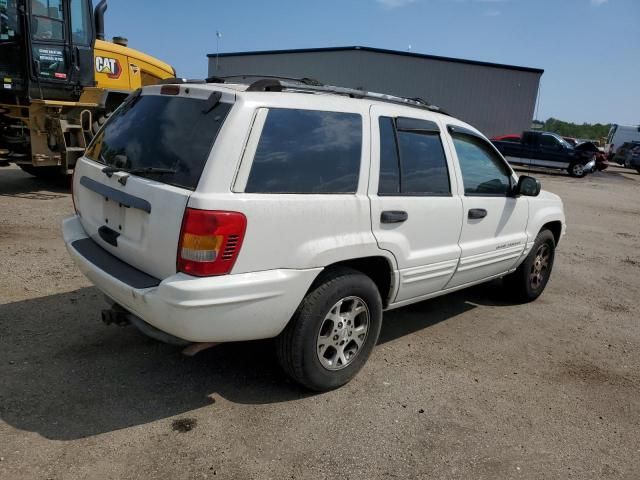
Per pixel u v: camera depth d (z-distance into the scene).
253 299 2.99
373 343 3.79
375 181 3.61
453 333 4.83
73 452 2.84
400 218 3.74
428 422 3.38
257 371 3.81
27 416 3.10
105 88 9.62
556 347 4.71
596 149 26.53
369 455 3.01
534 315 5.48
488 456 3.10
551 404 3.73
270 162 3.08
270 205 3.00
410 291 4.05
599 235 10.41
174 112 3.32
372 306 3.67
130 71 10.40
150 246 3.04
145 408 3.28
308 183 3.25
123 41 10.52
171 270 2.94
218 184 2.88
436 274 4.19
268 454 2.95
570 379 4.12
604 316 5.64
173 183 2.99
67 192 9.60
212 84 3.52
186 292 2.80
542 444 3.26
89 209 3.74
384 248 3.65
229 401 3.42
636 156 31.08
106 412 3.21
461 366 4.18
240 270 2.95
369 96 4.02
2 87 8.32
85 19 8.98
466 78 33.69
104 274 3.19
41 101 8.65
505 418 3.50
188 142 3.08
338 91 3.81
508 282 5.71
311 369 3.40
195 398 3.43
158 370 3.72
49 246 6.18
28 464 2.72
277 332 3.25
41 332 4.11
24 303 4.57
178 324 2.87
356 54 34.62
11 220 7.25
